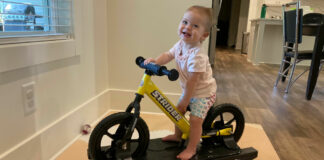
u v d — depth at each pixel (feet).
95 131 2.90
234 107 3.91
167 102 3.30
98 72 5.23
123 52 5.56
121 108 5.84
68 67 4.08
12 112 2.99
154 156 3.39
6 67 2.78
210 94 3.52
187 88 3.26
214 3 6.77
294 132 5.10
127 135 2.92
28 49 3.09
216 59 15.80
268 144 4.46
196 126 3.45
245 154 3.65
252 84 9.33
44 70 3.50
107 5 5.36
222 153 3.59
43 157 3.57
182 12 5.22
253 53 14.53
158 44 5.44
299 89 8.76
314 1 14.57
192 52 3.28
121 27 5.44
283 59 9.07
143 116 5.51
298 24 7.79
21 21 3.35
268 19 13.38
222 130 3.81
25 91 3.16
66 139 4.11
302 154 4.22
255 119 5.74
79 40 4.28
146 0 5.25
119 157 2.99
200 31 3.20
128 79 5.69
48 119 3.68
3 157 2.87
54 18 3.92
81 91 4.58
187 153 3.40
